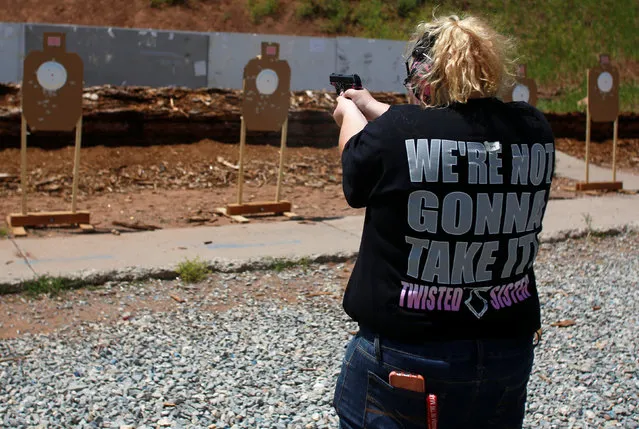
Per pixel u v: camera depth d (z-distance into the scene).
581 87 18.28
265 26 19.73
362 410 2.11
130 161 9.78
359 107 2.34
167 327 4.88
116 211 8.13
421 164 1.98
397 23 19.98
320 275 6.23
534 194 2.08
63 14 19.06
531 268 2.18
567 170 12.16
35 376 4.05
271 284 5.93
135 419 3.56
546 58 19.16
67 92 6.99
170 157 10.06
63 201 8.47
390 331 2.02
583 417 3.77
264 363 4.31
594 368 4.37
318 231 7.49
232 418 3.61
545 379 4.20
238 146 10.75
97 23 19.08
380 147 2.01
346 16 20.11
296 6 20.31
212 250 6.61
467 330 2.01
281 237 7.19
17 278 5.48
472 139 2.00
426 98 2.09
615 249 7.37
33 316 5.04
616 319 5.27
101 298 5.45
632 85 18.50
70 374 4.08
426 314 2.00
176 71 14.67
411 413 2.03
